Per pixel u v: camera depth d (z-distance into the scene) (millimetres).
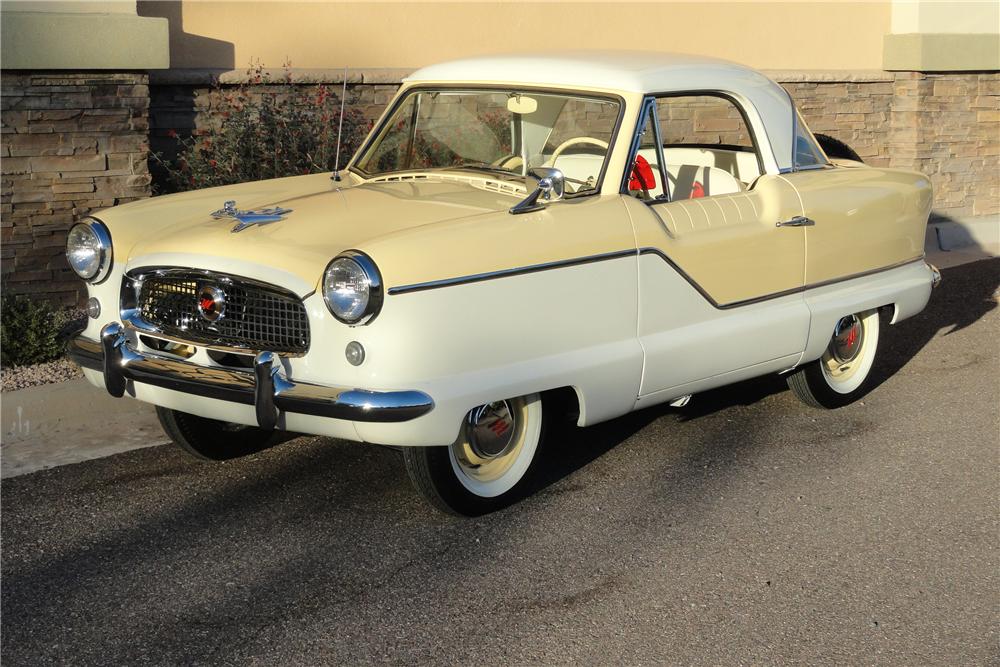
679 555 4121
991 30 11523
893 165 11555
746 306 4992
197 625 3545
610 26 9633
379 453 5027
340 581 3854
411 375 3824
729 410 5797
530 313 4121
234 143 7277
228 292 4027
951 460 5141
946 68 11180
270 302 3969
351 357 3818
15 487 4602
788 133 5410
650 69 4879
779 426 5566
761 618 3686
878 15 11336
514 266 4043
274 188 5086
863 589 3902
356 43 8422
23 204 6887
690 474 4898
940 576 4012
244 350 3996
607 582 3898
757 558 4113
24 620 3553
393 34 8562
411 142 5340
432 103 5289
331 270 3768
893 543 4270
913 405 5953
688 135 5227
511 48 9141
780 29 10695
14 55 6590
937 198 11633
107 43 6824
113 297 4422
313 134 7641
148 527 4250
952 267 9977
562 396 4527
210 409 4117
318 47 8258
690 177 5461
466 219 4141
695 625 3629
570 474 4863
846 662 3439
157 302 4242
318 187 5074
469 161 5117
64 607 3641
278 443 5145
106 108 7008
